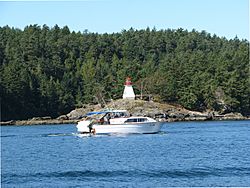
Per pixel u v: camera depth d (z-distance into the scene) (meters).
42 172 91.88
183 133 183.00
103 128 175.50
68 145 145.38
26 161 109.44
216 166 94.56
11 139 172.75
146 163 100.56
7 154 124.31
